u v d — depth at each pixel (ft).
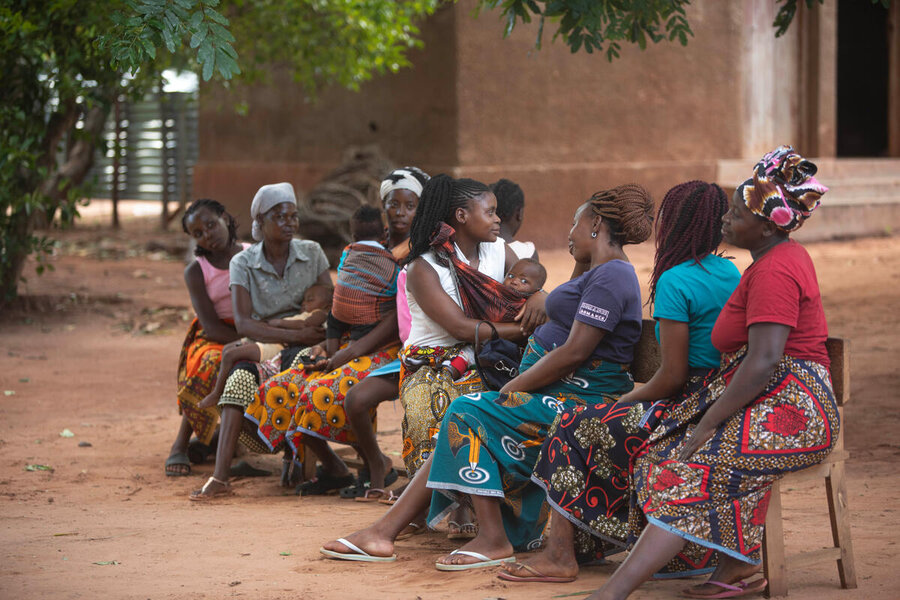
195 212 19.42
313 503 17.19
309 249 19.57
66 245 60.18
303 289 19.34
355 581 12.46
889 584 11.90
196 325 20.20
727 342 11.23
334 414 16.96
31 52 33.50
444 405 14.56
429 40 52.49
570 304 13.34
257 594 11.91
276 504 17.11
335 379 16.99
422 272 14.98
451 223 15.23
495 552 13.03
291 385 17.48
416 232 15.16
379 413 25.11
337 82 57.26
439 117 52.37
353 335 17.63
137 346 33.63
